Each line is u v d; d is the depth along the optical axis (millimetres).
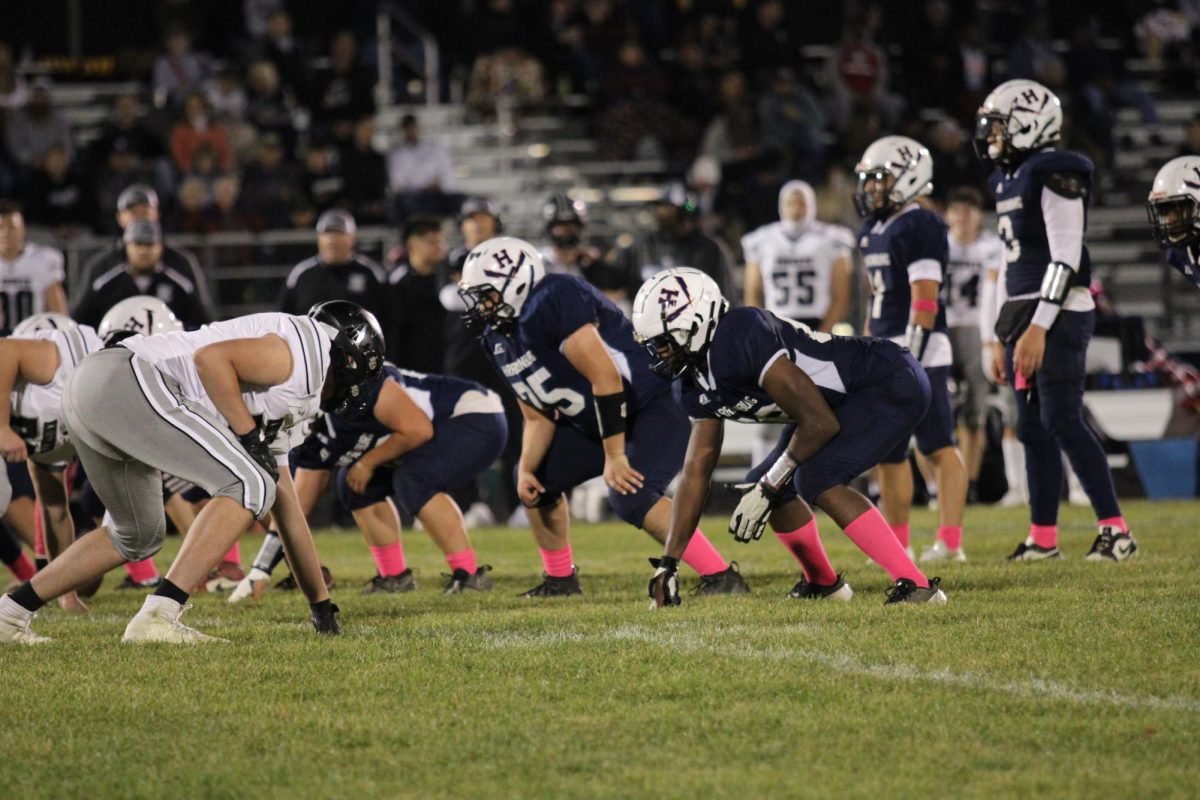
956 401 35031
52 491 19938
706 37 52281
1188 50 61250
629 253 34000
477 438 21891
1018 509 34781
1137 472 37875
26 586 16375
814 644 14492
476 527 36250
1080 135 51844
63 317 19562
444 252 34188
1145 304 48344
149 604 15852
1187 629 14656
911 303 23609
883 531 17344
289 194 44312
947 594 18031
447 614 18188
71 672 14047
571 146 52625
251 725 11867
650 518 19406
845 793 9820
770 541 29078
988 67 57375
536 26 54094
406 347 33812
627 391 19516
